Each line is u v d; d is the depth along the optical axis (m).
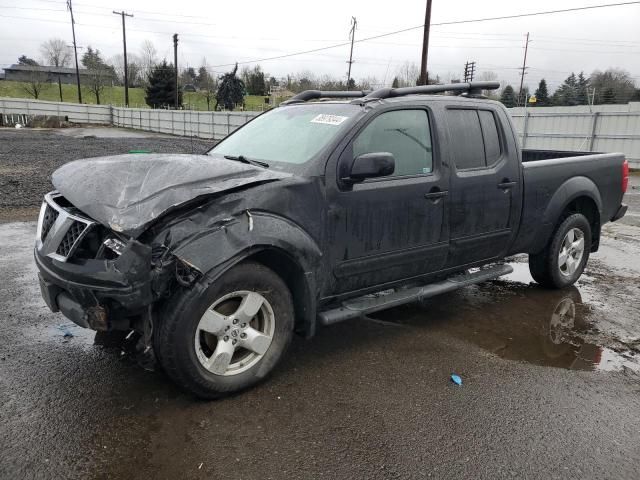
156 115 50.84
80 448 2.82
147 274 2.89
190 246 3.00
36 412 3.12
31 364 3.70
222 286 3.15
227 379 3.31
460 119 4.59
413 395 3.50
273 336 3.51
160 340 3.05
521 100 62.72
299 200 3.49
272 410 3.25
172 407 3.24
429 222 4.27
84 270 2.96
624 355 4.26
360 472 2.71
